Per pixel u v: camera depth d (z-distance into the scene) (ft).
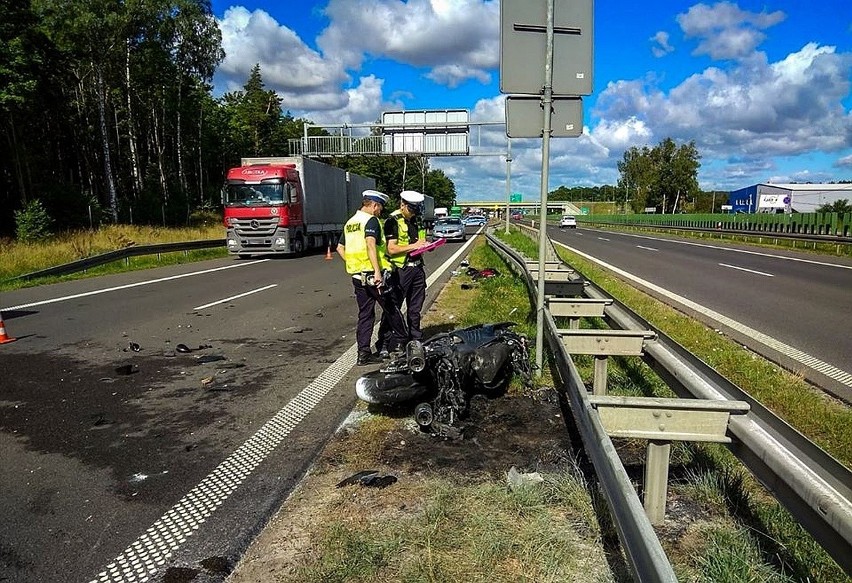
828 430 13.87
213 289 41.78
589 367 19.33
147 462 12.84
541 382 17.74
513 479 11.26
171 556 9.24
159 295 38.63
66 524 10.25
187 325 28.40
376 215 20.39
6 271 48.49
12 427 15.02
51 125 121.19
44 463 12.83
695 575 8.23
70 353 22.88
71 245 61.05
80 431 14.73
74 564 9.06
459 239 108.37
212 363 21.39
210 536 9.79
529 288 30.83
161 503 10.98
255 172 69.36
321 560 8.90
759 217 106.32
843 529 5.98
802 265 58.75
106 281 46.62
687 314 30.71
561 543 9.10
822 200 269.23
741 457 8.85
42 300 36.29
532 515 10.00
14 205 94.63
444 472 11.87
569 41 17.24
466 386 15.66
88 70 120.88
